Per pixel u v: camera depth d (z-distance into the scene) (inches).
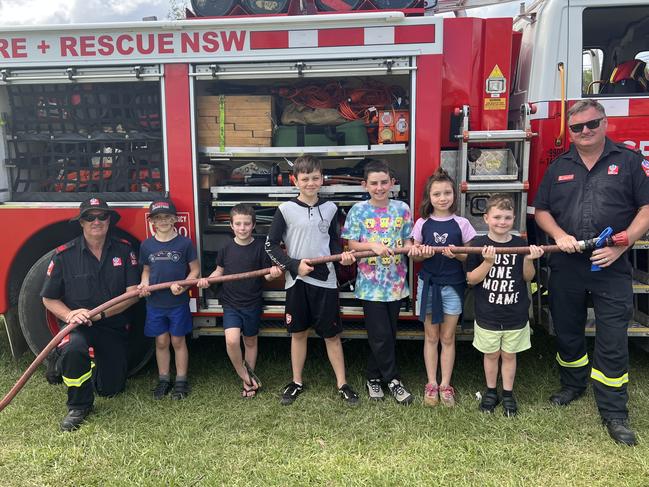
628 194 116.2
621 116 139.6
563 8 137.9
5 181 145.3
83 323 121.7
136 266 136.3
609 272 118.5
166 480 101.6
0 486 101.3
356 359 158.9
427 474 103.2
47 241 151.3
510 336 122.8
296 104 148.6
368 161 151.1
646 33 149.3
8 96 144.3
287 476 102.9
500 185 131.3
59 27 134.0
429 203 128.3
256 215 148.9
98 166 145.2
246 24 130.6
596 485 99.8
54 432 120.4
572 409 127.6
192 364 157.3
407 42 128.3
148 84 139.5
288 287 130.2
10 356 164.6
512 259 120.6
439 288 126.9
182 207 139.8
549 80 140.0
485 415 124.6
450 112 138.6
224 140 142.9
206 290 144.3
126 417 126.7
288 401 132.3
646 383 141.2
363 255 121.6
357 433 118.6
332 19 128.0
